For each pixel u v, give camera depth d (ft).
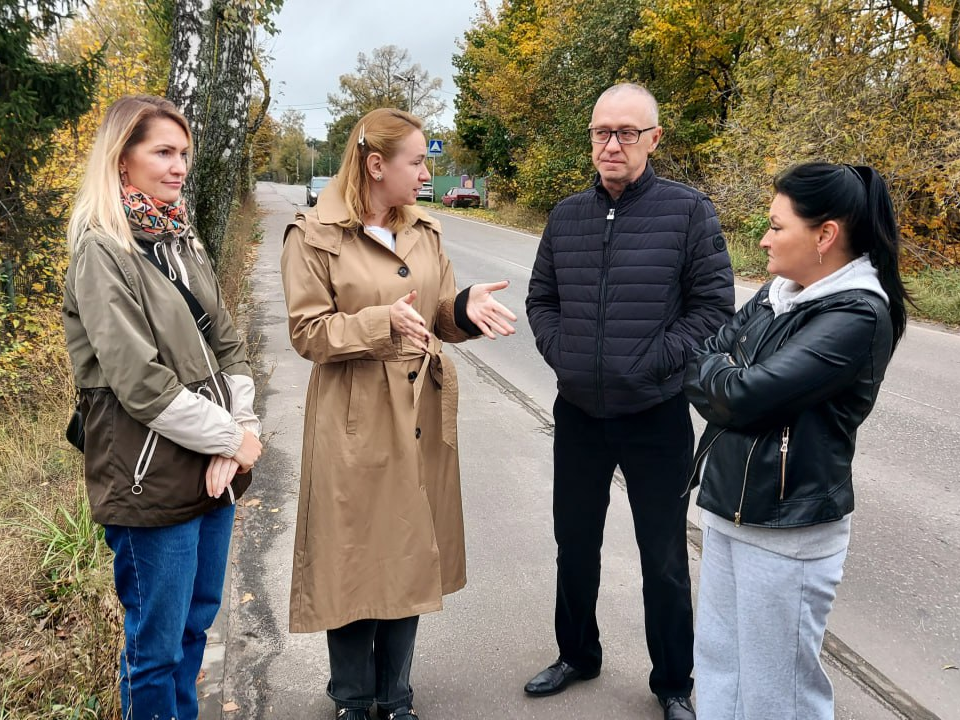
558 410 8.31
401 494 7.49
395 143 7.09
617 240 7.62
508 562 11.78
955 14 37.17
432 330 7.84
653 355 7.48
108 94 24.61
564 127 71.77
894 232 5.70
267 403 19.54
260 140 101.09
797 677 6.02
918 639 9.78
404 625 7.75
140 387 5.84
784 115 41.81
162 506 6.18
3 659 8.39
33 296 21.43
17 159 20.13
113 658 7.88
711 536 6.47
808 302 5.77
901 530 12.84
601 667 9.16
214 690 8.70
